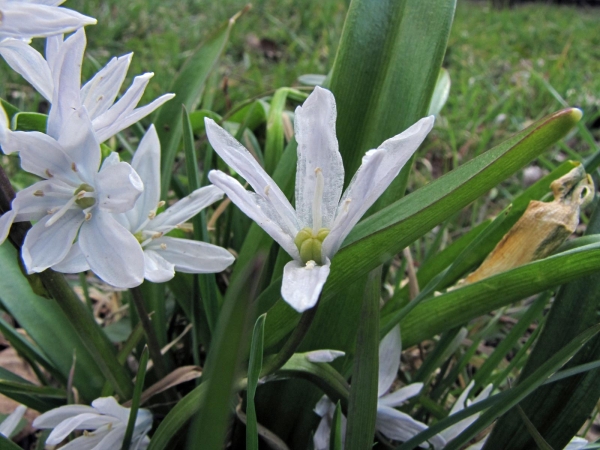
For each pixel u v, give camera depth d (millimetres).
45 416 82
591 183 95
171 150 126
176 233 112
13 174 194
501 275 85
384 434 92
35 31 61
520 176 230
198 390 74
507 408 73
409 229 70
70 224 69
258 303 90
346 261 72
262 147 182
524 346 103
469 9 604
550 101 295
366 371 71
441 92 143
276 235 62
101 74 74
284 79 292
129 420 81
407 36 96
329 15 419
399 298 120
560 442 82
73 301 77
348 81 97
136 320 113
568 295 84
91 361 103
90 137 66
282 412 96
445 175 73
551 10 624
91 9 363
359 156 96
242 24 399
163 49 322
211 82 183
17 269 105
